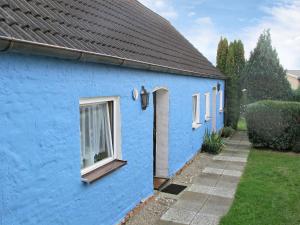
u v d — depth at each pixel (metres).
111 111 5.72
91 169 5.14
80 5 6.78
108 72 5.30
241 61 20.02
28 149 3.64
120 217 5.84
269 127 12.95
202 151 12.73
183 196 7.51
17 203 3.50
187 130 10.52
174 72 8.29
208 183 8.54
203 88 12.74
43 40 3.80
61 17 5.28
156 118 8.79
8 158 3.37
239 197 7.35
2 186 3.31
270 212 6.50
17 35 3.43
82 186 4.67
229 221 6.05
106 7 8.35
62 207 4.25
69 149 4.36
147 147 7.00
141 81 6.58
